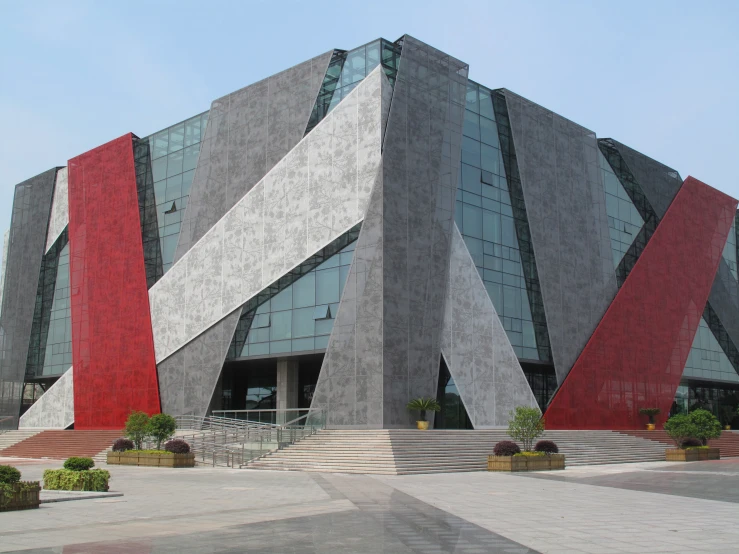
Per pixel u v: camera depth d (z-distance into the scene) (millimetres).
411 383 37000
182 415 44188
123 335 48844
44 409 53594
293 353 40250
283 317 41188
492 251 43219
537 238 45656
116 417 48031
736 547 11328
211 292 44656
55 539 12117
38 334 56969
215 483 23891
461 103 42500
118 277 50062
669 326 53594
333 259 39469
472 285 41125
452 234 40594
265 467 32031
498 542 11773
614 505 17266
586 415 46188
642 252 53094
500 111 45812
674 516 15156
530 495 19719
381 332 36188
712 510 16266
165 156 49875
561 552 10891
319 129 41219
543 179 46906
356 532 12844
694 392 61188
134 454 34562
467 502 17828
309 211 40781
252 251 43062
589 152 50875
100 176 52938
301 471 30156
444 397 39500
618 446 41156
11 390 57125
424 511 15938
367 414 35875
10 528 13492
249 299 42750
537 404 42594
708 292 58000
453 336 39688
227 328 43500
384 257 37000
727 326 61281
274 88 44125
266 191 43062
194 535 12492
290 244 41312
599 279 49344
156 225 49250
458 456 32312
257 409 45594
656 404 51188
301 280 40719
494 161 44594
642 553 10789
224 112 46500
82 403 50469
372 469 28969
